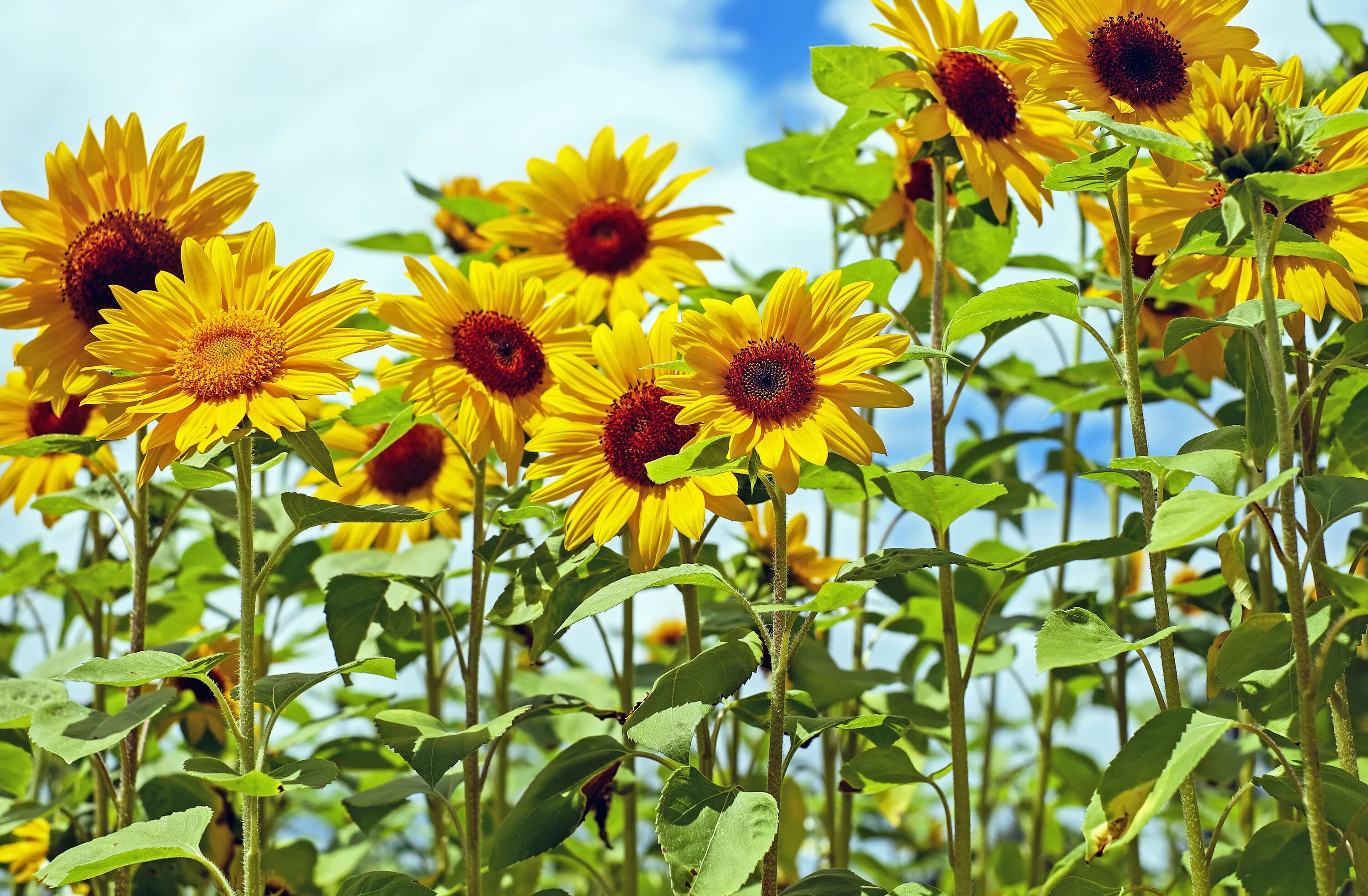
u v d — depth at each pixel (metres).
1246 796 1.74
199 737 1.79
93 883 1.69
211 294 1.49
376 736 1.78
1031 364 2.00
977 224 1.73
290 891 1.76
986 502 1.56
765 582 1.82
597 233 1.77
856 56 1.62
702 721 1.58
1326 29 1.81
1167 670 1.50
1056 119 1.62
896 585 1.82
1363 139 1.52
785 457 1.47
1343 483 1.44
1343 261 1.46
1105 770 1.45
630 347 1.58
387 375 1.62
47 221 1.57
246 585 1.49
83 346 1.57
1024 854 2.04
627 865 1.75
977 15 1.63
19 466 1.78
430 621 1.77
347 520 1.50
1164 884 1.85
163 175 1.58
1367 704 1.63
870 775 1.59
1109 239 1.71
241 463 1.49
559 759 1.61
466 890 1.62
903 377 1.82
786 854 1.81
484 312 1.64
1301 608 1.42
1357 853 1.47
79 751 1.49
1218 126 1.43
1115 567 1.79
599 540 1.55
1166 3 1.52
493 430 1.63
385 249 1.89
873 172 1.81
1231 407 1.73
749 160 1.82
